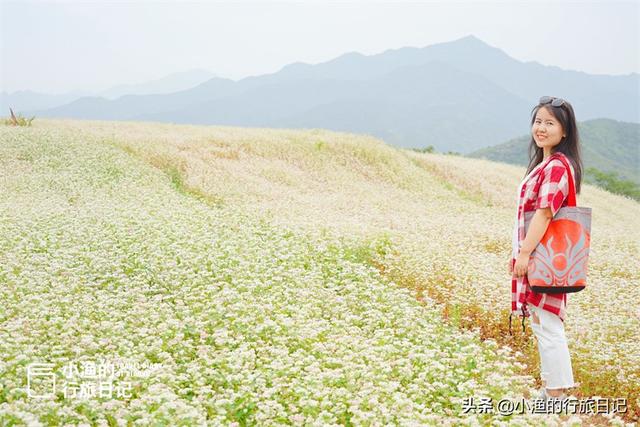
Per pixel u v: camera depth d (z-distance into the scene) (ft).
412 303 27.50
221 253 32.24
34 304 23.44
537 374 21.72
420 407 16.51
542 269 16.26
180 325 21.85
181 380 17.95
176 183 65.31
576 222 16.19
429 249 38.27
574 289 16.24
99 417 15.90
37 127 89.56
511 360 23.15
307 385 17.43
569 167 16.34
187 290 26.66
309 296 26.73
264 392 17.20
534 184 16.98
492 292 29.14
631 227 87.40
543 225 16.28
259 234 40.22
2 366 17.60
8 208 42.47
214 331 21.63
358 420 15.37
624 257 45.03
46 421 15.44
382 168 93.15
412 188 87.61
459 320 26.84
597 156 630.74
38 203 46.03
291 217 46.93
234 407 16.67
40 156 67.31
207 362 18.90
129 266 30.19
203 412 16.16
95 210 43.91
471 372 19.84
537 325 17.17
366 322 24.64
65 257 30.96
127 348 19.86
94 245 33.40
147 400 15.98
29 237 34.42
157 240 34.06
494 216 71.20
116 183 58.49
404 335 23.16
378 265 35.42
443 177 100.94
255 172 76.13
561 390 16.99
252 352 19.39
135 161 70.18
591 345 23.21
